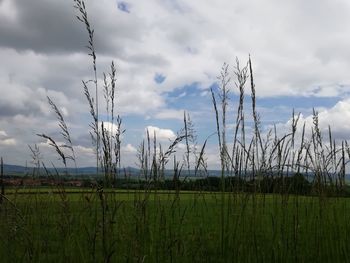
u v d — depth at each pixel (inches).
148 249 164.7
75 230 157.9
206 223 197.0
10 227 149.7
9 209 148.8
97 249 166.7
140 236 151.9
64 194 147.0
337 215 218.5
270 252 189.9
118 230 162.9
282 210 195.6
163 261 171.0
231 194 190.2
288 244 194.2
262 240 194.1
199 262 180.2
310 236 210.8
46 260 150.8
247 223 188.1
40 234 160.6
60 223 153.6
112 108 142.9
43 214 167.5
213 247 192.4
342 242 207.3
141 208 146.0
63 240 153.3
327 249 206.8
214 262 176.6
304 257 194.7
